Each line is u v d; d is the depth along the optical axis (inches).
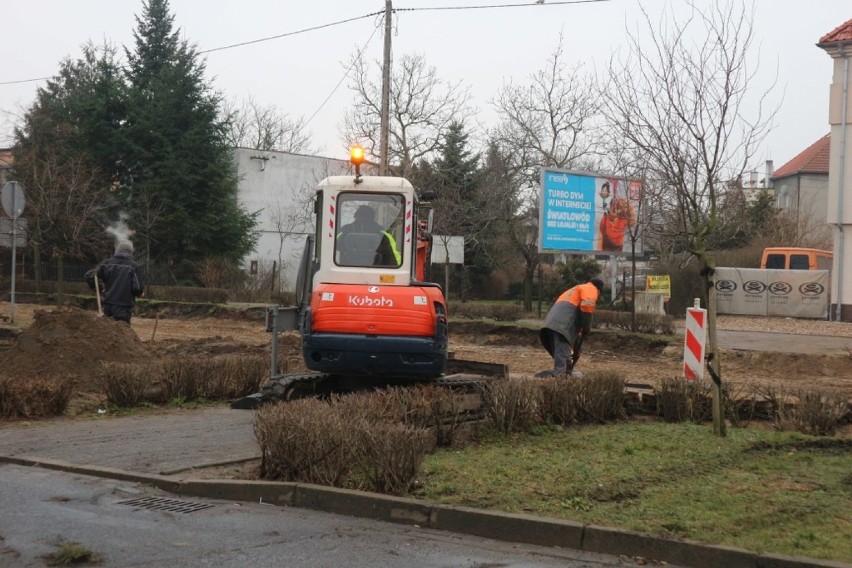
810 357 724.0
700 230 374.9
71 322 540.7
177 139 1659.7
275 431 293.4
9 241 845.2
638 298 1222.3
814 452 344.8
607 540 235.5
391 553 227.6
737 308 1307.8
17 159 1685.5
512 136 1633.9
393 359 413.7
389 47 1097.4
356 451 285.1
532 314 1316.4
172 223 1628.9
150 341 822.5
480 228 1691.7
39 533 235.3
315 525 253.4
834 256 1205.7
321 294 418.6
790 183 2367.1
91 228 1556.3
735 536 233.9
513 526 245.4
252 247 1792.6
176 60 1705.2
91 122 1653.5
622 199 1245.1
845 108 1178.0
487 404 384.5
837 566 210.2
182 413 453.7
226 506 273.3
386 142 1095.6
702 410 428.8
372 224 428.1
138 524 248.1
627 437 370.3
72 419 428.8
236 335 981.8
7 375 509.7
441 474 298.2
